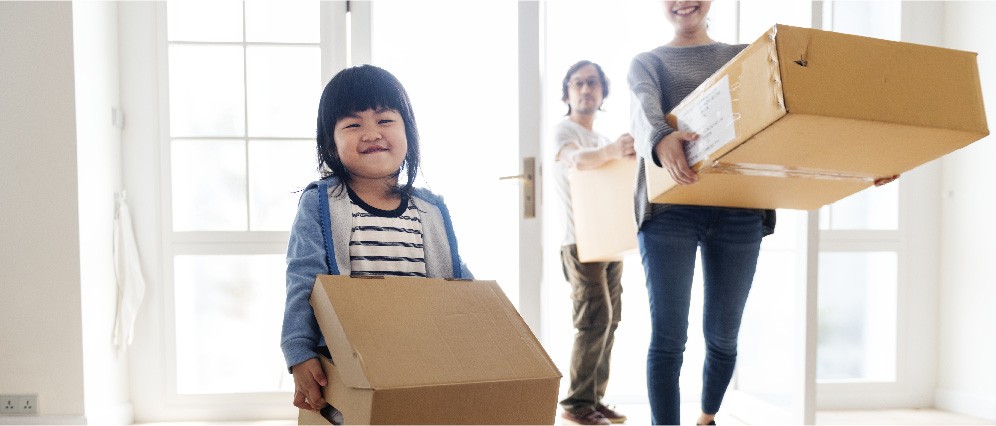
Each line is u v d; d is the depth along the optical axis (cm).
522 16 207
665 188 128
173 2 225
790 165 115
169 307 223
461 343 84
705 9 146
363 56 218
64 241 194
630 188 197
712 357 153
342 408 80
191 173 226
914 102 97
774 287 208
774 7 197
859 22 240
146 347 223
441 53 351
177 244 224
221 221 227
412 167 118
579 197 213
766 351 212
